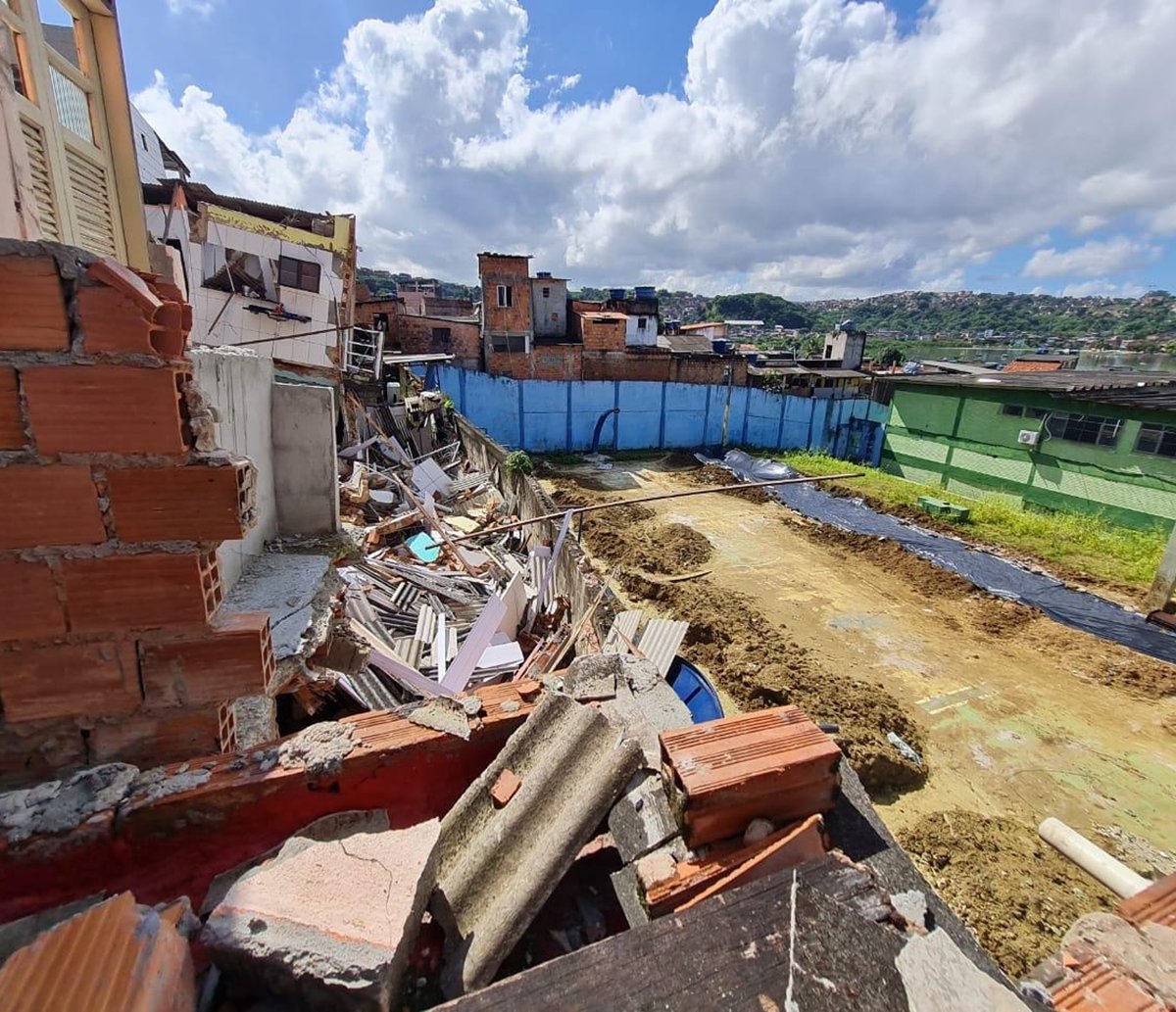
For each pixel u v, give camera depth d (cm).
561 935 164
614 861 183
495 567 831
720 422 2373
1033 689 796
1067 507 1578
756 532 1384
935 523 1486
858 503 1642
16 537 147
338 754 176
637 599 1020
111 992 94
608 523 1391
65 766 172
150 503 152
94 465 146
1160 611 1009
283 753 174
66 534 150
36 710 163
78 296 135
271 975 119
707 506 1572
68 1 482
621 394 2266
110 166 543
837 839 172
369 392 1622
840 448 2416
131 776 162
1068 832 531
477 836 172
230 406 354
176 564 159
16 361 136
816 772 170
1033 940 455
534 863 161
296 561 397
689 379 2755
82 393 141
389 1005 121
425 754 189
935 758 657
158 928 108
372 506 951
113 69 531
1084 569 1216
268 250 1397
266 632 181
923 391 1981
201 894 160
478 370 2602
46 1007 89
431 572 755
